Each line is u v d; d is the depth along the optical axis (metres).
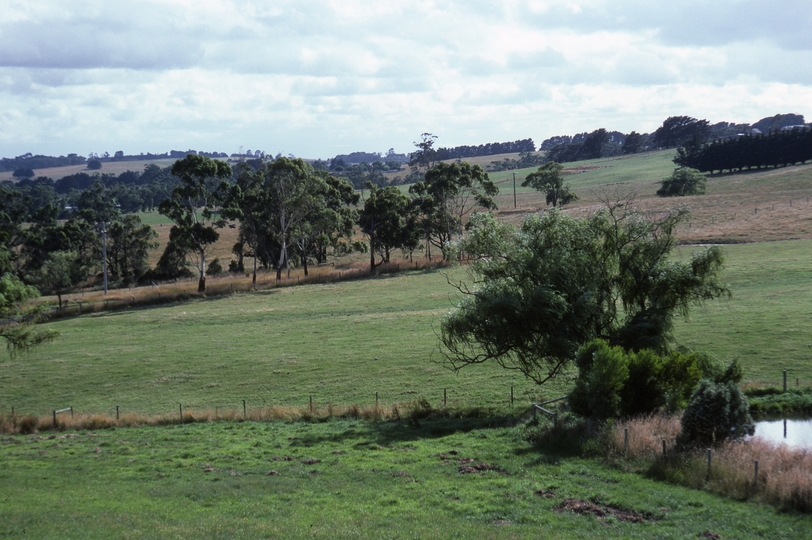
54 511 18.52
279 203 102.88
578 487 19.33
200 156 93.12
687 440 21.59
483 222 33.88
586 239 32.84
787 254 72.75
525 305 31.09
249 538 15.53
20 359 54.69
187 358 51.16
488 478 20.98
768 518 16.34
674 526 16.06
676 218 33.09
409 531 16.00
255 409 35.28
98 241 127.19
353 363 45.12
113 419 34.47
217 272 114.31
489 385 37.44
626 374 25.36
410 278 88.88
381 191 108.88
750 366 35.97
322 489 20.67
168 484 22.08
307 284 91.31
